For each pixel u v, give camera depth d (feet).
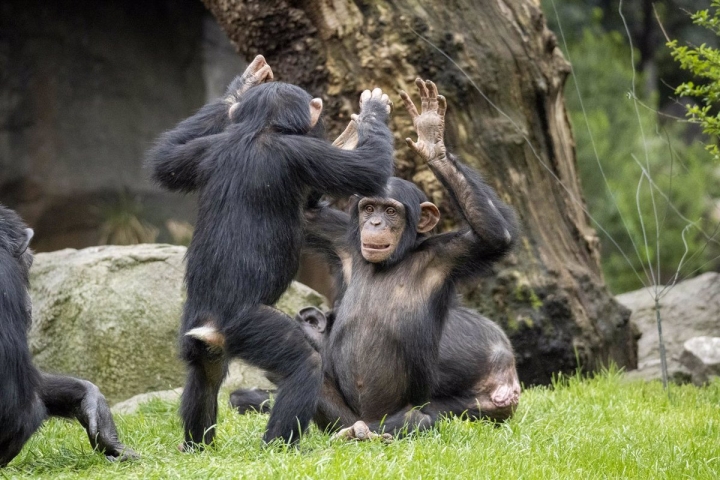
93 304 46.03
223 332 26.91
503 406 34.91
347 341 30.96
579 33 124.98
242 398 39.19
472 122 48.21
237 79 32.58
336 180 27.76
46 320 46.57
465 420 34.65
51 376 28.30
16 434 26.11
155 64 107.65
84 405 27.73
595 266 53.42
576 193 53.83
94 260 46.93
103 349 45.68
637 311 60.29
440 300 31.01
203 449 27.89
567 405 37.63
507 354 35.73
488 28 49.01
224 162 28.07
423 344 30.48
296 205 28.07
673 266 101.76
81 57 103.14
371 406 30.63
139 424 34.37
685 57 41.37
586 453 28.63
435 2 48.39
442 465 25.02
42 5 100.78
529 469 25.58
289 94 29.09
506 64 48.96
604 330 50.98
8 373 25.54
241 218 27.32
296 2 47.75
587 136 103.04
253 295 27.02
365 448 26.50
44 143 100.58
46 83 101.09
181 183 29.40
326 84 48.01
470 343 35.45
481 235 30.25
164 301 46.55
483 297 48.06
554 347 48.62
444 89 47.67
